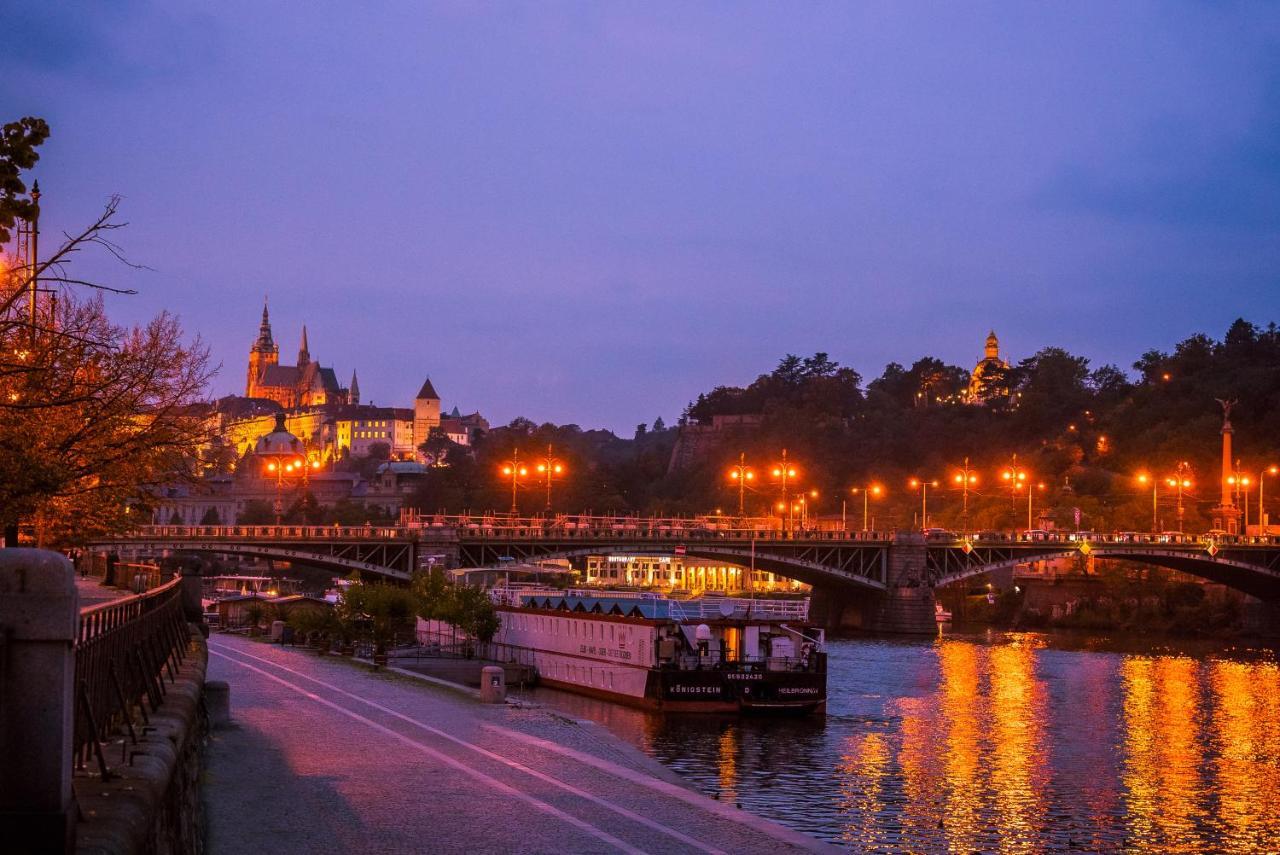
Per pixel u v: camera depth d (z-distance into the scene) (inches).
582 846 1342.3
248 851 1282.0
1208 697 4603.8
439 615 4736.7
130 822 687.7
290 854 1273.4
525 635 4520.2
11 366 1213.7
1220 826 2502.5
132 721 1037.2
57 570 616.1
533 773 1764.3
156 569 1932.8
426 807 1499.8
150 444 1658.5
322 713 2304.4
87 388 1555.1
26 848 603.5
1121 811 2603.3
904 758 3112.7
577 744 2249.0
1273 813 2630.4
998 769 3019.2
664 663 3713.1
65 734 617.3
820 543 7770.7
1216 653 6722.4
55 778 612.1
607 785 1706.4
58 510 1678.2
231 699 2459.4
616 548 7180.1
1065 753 3284.9
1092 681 5068.9
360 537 6343.5
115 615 967.0
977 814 2513.5
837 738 3373.5
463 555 6835.6
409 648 4896.7
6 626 607.8
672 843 1374.3
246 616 5999.0
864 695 4384.8
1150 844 2342.5
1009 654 6299.2
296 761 1771.7
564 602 4372.5
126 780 788.6
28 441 1273.4
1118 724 3838.6
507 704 2733.8
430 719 2315.5
